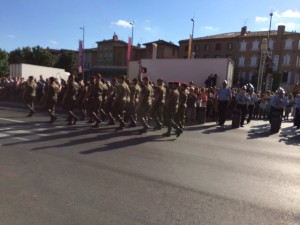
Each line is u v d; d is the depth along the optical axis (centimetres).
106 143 847
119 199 463
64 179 537
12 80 2178
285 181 598
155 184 538
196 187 535
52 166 608
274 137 1136
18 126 1051
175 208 441
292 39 5522
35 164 615
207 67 1981
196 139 998
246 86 1557
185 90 1006
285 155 834
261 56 2333
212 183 562
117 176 568
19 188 486
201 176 600
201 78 2002
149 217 408
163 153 770
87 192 484
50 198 453
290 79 5553
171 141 933
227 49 6272
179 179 573
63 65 6575
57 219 390
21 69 2805
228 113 1620
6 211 406
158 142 905
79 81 1325
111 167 623
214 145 915
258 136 1139
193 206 452
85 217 399
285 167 706
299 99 1443
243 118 1395
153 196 482
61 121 1232
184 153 785
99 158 686
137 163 664
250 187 552
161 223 393
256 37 5909
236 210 446
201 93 1464
